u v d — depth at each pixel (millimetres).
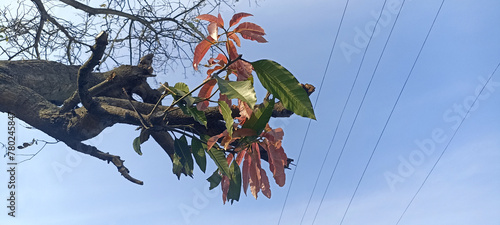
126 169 4316
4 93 3801
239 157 2494
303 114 2045
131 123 3211
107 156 4219
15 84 3922
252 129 2291
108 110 3248
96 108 3223
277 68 2061
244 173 2428
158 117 2668
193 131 2770
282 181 2385
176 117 3158
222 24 2107
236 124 2311
